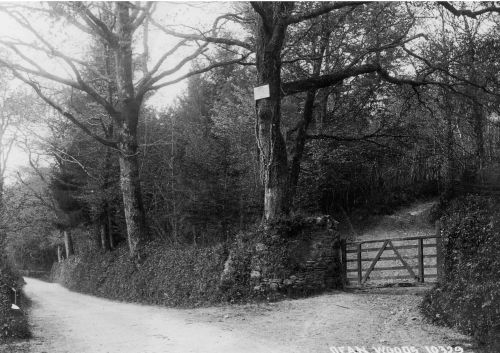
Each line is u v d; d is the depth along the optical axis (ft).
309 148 72.23
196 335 31.91
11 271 66.13
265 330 32.86
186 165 86.89
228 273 49.32
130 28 68.18
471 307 27.76
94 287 82.12
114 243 107.14
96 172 91.20
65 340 31.83
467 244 35.99
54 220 120.26
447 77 62.64
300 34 63.16
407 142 69.36
